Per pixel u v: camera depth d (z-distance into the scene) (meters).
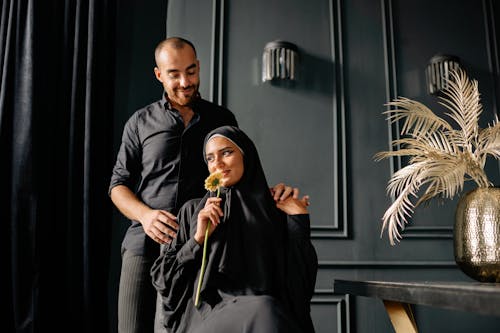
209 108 2.04
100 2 2.64
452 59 2.82
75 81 2.49
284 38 2.86
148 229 1.66
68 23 2.56
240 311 1.29
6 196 2.28
